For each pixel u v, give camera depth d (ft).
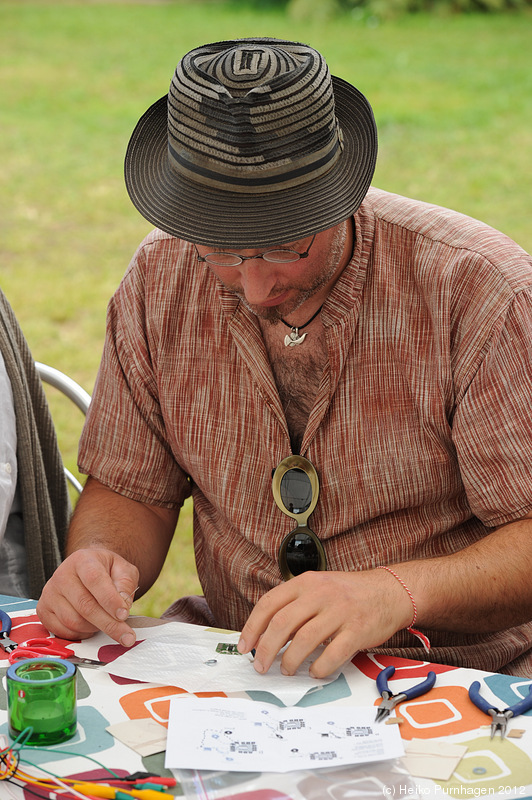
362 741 3.63
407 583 4.63
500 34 43.86
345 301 5.27
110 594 4.50
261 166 4.42
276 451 5.49
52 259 21.49
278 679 4.13
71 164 27.94
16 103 33.76
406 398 5.32
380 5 46.93
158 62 39.99
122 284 6.01
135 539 5.82
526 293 5.10
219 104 4.41
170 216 4.59
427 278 5.28
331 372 5.32
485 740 3.66
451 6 47.83
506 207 24.06
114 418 5.95
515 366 5.06
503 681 4.07
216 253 4.64
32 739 3.63
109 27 47.09
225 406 5.62
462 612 4.82
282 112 4.39
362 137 4.81
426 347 5.27
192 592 10.62
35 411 6.64
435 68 37.93
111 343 6.01
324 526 5.45
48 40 44.11
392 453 5.35
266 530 5.58
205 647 4.43
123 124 31.68
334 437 5.37
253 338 5.46
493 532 5.18
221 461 5.62
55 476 6.81
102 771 3.48
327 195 4.55
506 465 5.10
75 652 4.39
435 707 3.89
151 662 4.28
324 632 4.19
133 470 5.92
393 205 5.52
